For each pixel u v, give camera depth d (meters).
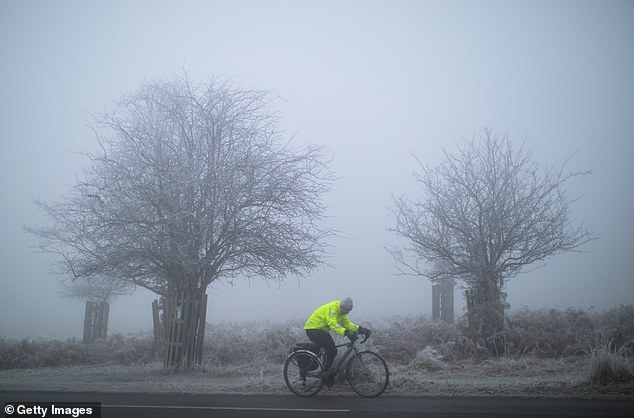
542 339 14.67
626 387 9.15
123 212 13.20
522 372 11.92
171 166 13.28
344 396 9.62
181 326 14.23
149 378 12.87
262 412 8.18
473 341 14.80
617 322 16.17
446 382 10.34
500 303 15.48
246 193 13.88
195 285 14.65
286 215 14.30
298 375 10.20
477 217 15.99
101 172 14.05
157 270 14.55
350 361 9.78
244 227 13.78
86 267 13.84
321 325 10.05
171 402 9.23
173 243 13.52
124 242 13.50
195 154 13.98
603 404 8.08
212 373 13.62
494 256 15.82
